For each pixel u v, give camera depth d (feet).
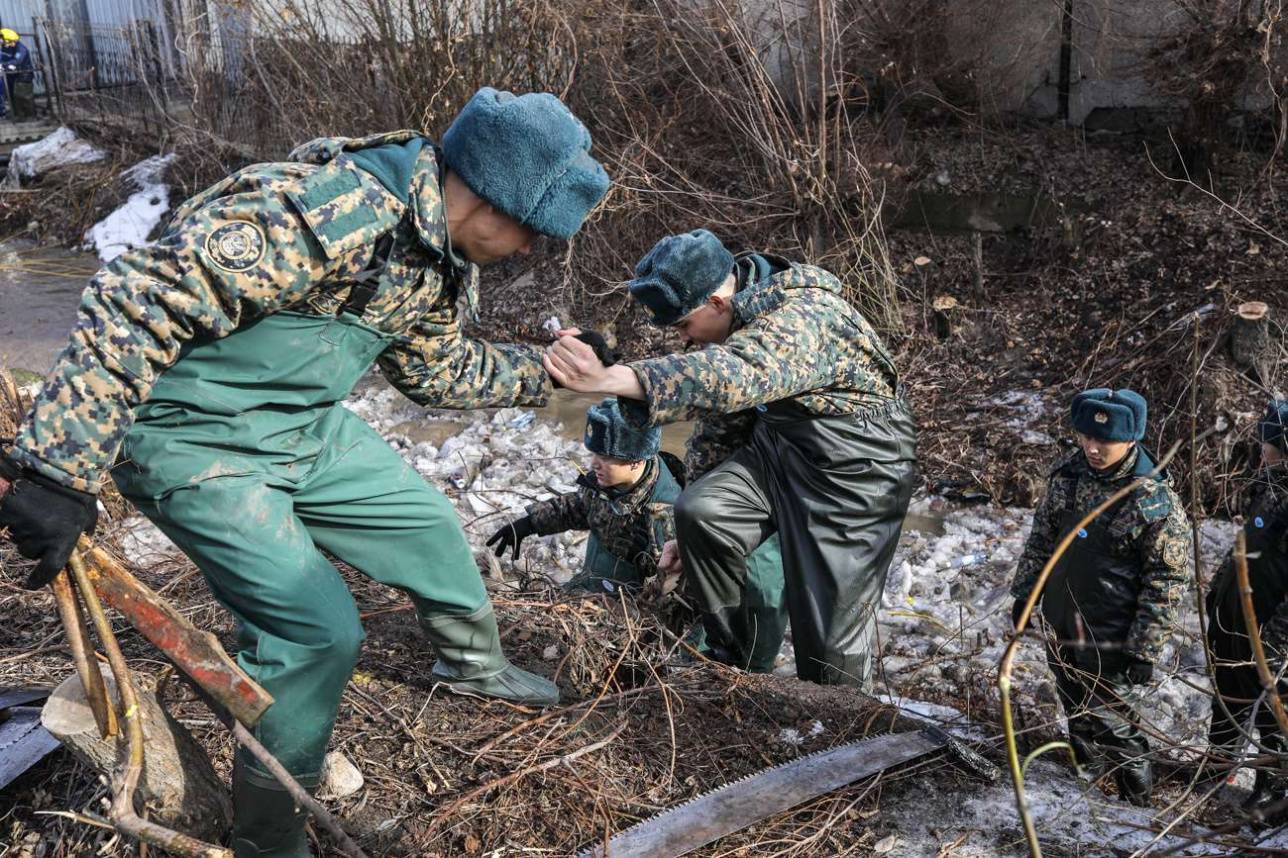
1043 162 27.37
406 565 9.46
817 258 26.73
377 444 9.20
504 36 29.37
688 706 10.95
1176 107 27.20
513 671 10.84
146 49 41.32
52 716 8.00
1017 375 24.09
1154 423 21.22
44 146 44.01
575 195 8.16
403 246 7.88
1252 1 23.62
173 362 7.39
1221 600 12.71
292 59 32.14
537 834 9.22
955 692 14.44
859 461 11.82
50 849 9.23
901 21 27.99
